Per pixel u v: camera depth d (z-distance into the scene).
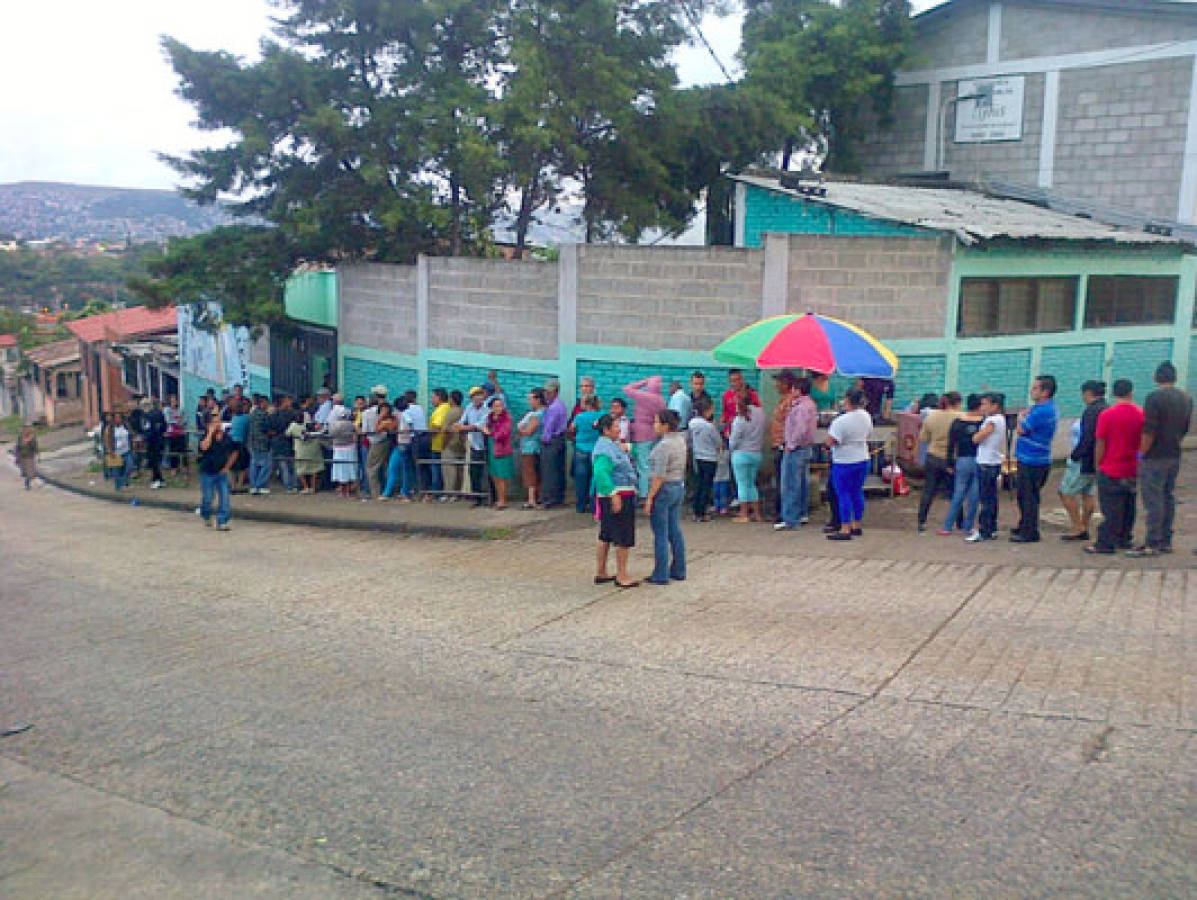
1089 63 22.34
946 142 24.59
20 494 24.97
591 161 21.23
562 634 9.44
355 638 9.79
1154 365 18.53
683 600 10.33
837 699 7.46
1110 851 5.29
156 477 23.02
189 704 8.26
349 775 6.73
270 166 20.09
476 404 16.78
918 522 12.99
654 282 15.41
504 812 6.10
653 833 5.75
